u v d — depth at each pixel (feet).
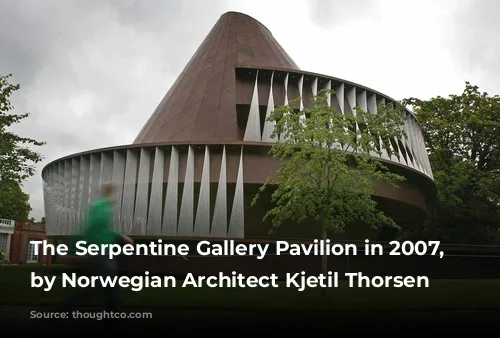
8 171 75.92
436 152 133.59
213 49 121.08
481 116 132.77
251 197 83.46
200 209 78.43
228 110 102.32
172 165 82.38
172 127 102.78
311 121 47.57
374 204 48.91
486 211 131.03
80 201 88.99
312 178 48.42
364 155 49.93
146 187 82.79
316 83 92.73
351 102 93.66
